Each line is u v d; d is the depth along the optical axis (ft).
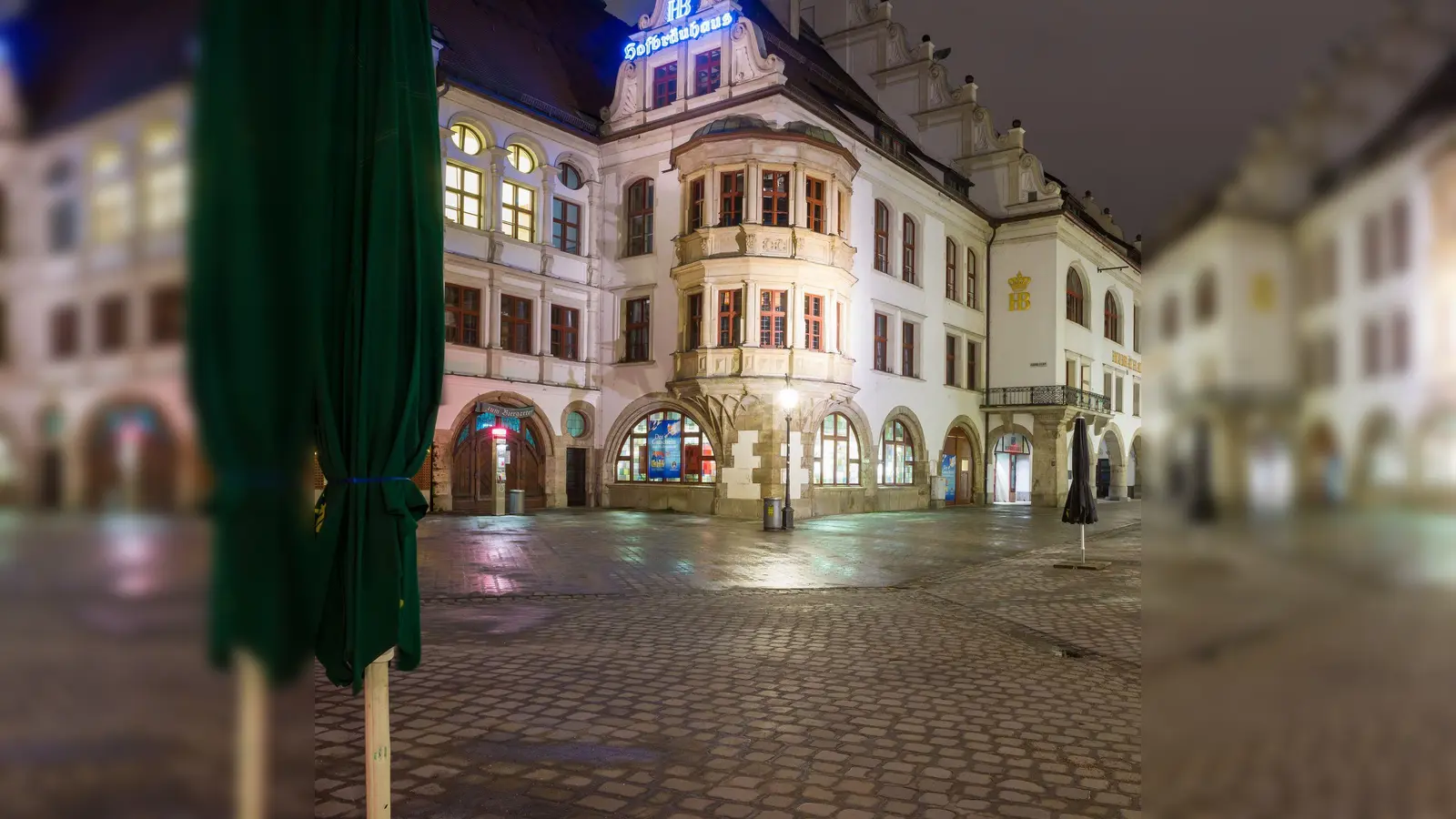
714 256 78.79
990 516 88.17
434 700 19.19
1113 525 77.51
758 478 78.13
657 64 89.51
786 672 21.95
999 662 23.44
